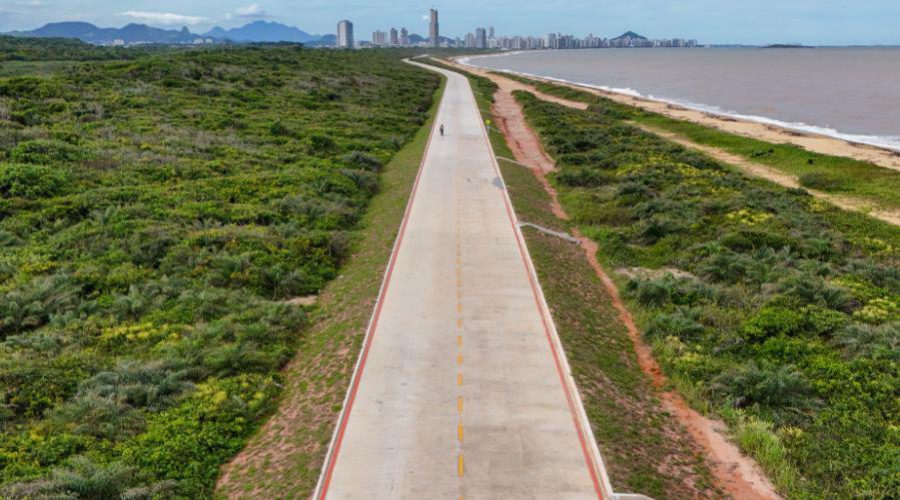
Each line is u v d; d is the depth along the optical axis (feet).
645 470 45.98
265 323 69.51
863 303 76.54
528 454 46.14
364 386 54.70
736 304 76.43
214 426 52.37
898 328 67.87
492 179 127.13
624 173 145.79
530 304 70.79
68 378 58.59
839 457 49.03
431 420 49.93
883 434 51.90
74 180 110.42
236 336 67.31
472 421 49.78
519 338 63.00
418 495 42.14
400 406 51.80
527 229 98.02
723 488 45.96
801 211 118.01
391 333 63.72
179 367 61.36
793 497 45.06
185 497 44.47
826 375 60.23
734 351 65.98
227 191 112.16
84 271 80.43
